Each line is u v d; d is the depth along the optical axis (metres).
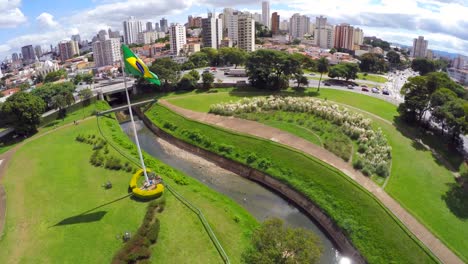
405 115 74.06
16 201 46.19
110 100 113.62
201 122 78.19
